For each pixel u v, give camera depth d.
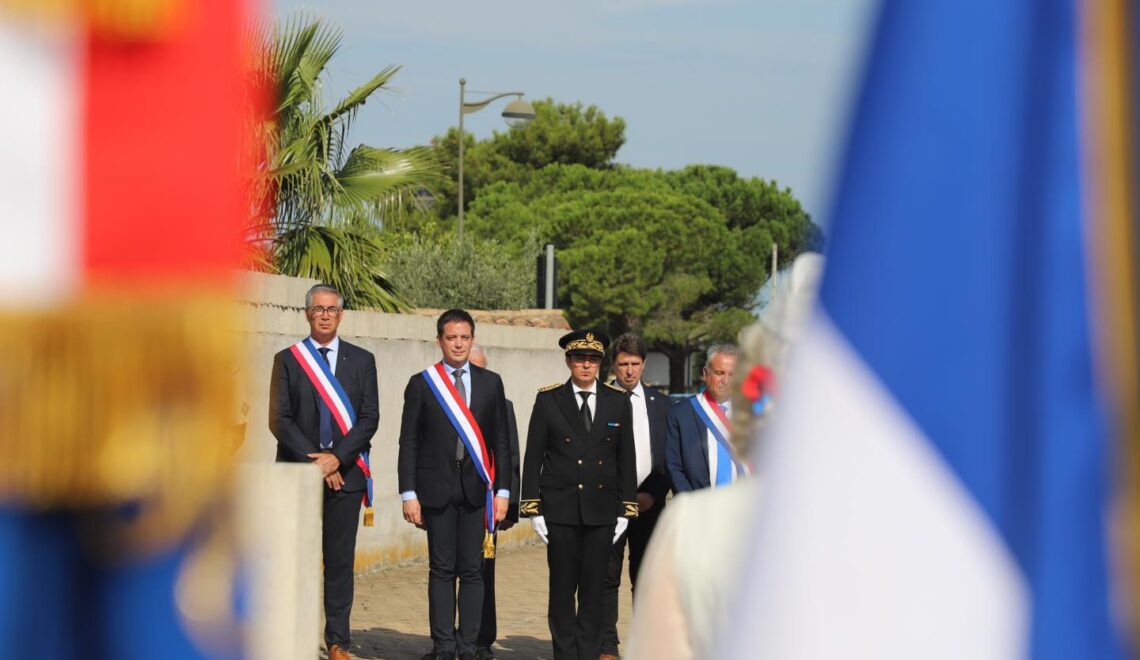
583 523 15.00
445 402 15.48
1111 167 2.02
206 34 2.07
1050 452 2.04
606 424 15.12
